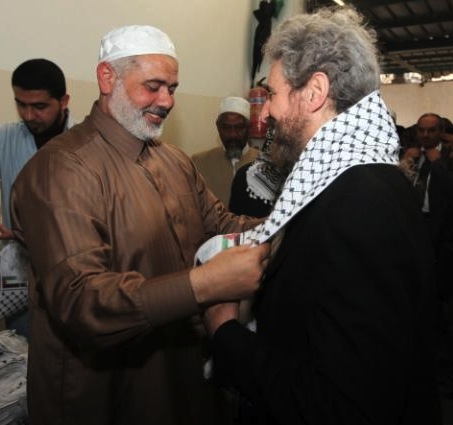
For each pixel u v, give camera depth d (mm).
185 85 2908
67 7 2119
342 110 806
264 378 730
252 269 828
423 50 7020
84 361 1021
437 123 3053
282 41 828
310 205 776
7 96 1910
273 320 794
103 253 926
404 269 671
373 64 802
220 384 985
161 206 1109
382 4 5191
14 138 1808
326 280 676
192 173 1319
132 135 1099
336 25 803
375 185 707
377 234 660
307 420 655
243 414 955
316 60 787
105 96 1094
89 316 857
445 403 2330
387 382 637
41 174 977
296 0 3629
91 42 2266
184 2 2826
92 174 994
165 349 1092
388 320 639
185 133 2949
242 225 1305
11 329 1679
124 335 859
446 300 2564
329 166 771
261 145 3031
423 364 741
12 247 1445
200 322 1163
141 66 1047
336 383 633
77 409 1033
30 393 1096
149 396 1073
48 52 2059
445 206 2512
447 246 2492
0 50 1864
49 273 904
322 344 657
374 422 631
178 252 1127
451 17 5602
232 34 3338
